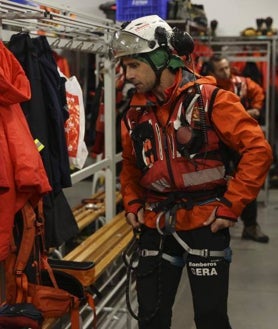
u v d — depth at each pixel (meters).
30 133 2.10
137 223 2.11
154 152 2.00
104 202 4.15
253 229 4.90
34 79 2.29
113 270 3.61
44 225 2.35
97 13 7.16
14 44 2.30
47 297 2.13
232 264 4.31
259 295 3.71
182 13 5.15
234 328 3.22
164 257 2.04
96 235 3.41
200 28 6.36
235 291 3.78
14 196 1.92
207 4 7.63
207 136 1.93
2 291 2.12
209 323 1.97
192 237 1.97
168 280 2.05
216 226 1.92
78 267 2.41
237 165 1.98
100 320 3.18
